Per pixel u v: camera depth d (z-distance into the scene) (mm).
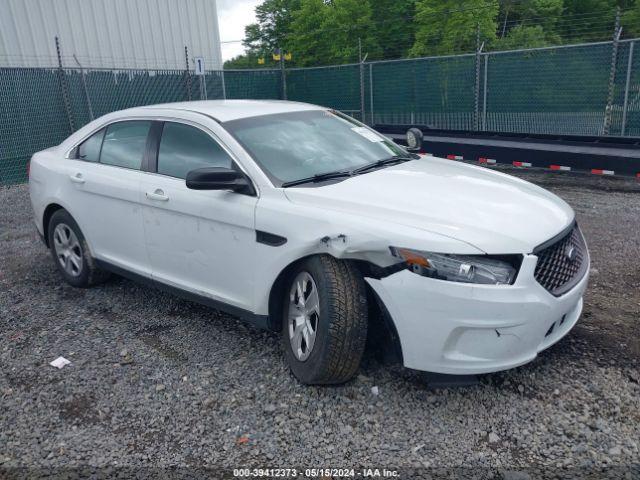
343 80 15906
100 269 5066
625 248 5703
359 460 2803
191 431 3094
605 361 3533
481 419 3061
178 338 4160
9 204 9492
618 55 11125
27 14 14906
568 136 9383
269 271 3471
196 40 19906
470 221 3096
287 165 3789
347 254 3105
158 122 4387
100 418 3252
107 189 4516
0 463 2916
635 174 7848
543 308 2984
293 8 40250
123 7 17344
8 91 11758
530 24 30156
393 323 3082
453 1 27422
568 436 2900
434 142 10219
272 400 3318
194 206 3850
